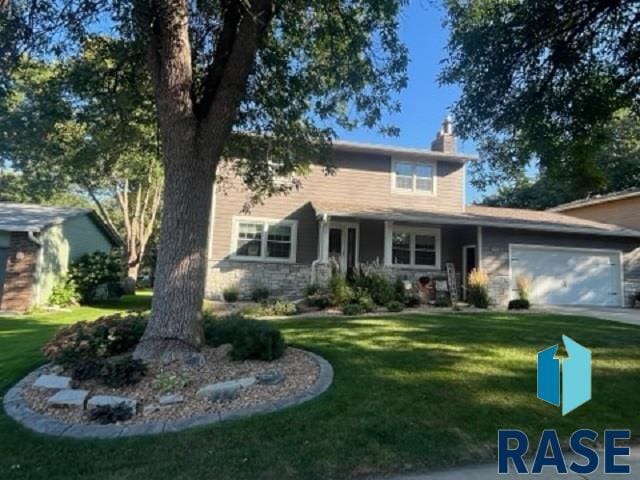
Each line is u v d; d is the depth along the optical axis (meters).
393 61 7.05
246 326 6.13
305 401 4.47
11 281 13.54
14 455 3.51
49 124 10.15
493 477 3.29
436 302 13.24
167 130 5.73
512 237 15.05
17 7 4.95
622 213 18.30
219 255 14.89
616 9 5.12
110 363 4.97
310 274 15.23
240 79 5.96
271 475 3.24
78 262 16.58
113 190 25.38
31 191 24.00
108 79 7.66
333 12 6.80
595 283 15.44
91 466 3.34
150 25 5.50
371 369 5.50
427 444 3.69
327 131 8.63
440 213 15.40
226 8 6.27
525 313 11.25
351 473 3.30
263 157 8.91
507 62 5.56
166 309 5.55
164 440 3.69
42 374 5.29
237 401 4.51
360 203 15.98
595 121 5.81
